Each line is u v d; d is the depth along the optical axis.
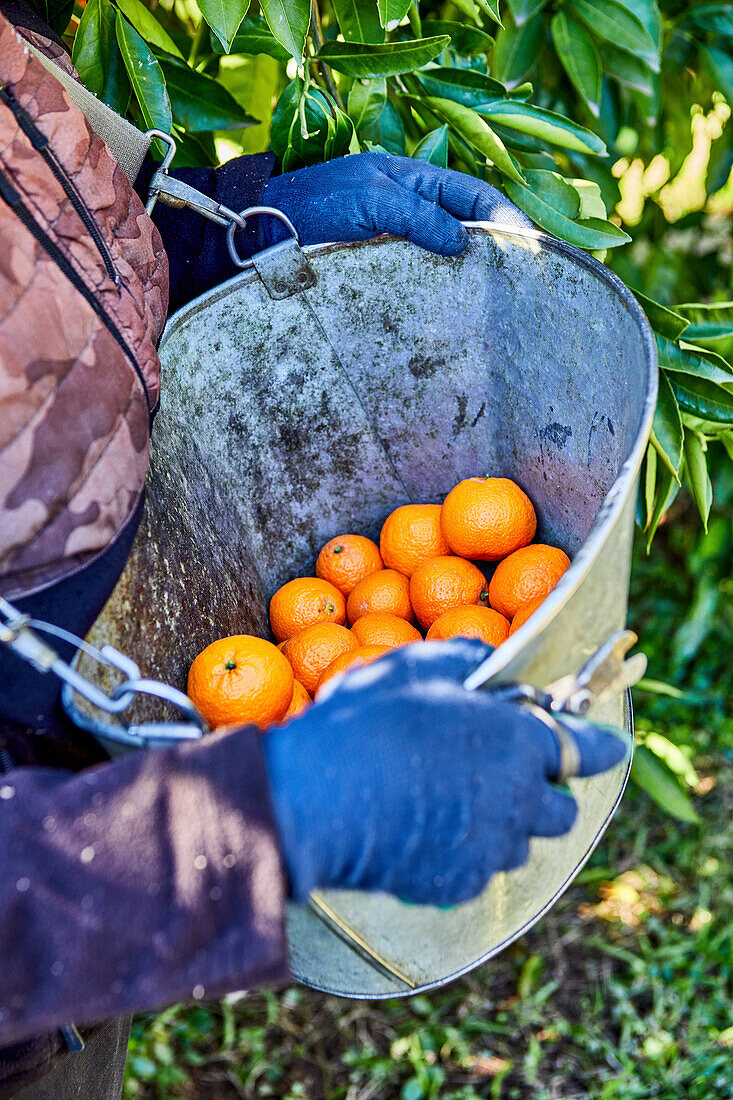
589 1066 1.59
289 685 0.85
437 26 1.16
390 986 0.73
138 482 0.67
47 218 0.62
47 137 0.63
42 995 0.47
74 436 0.60
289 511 1.10
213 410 0.98
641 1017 1.66
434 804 0.51
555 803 0.56
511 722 0.53
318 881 0.51
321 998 1.73
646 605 2.33
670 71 1.55
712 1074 1.52
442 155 1.08
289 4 0.93
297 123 1.03
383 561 1.11
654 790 1.48
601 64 1.31
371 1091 1.59
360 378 1.04
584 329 0.86
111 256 0.68
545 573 0.95
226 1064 1.63
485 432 1.07
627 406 0.77
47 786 0.52
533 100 1.46
